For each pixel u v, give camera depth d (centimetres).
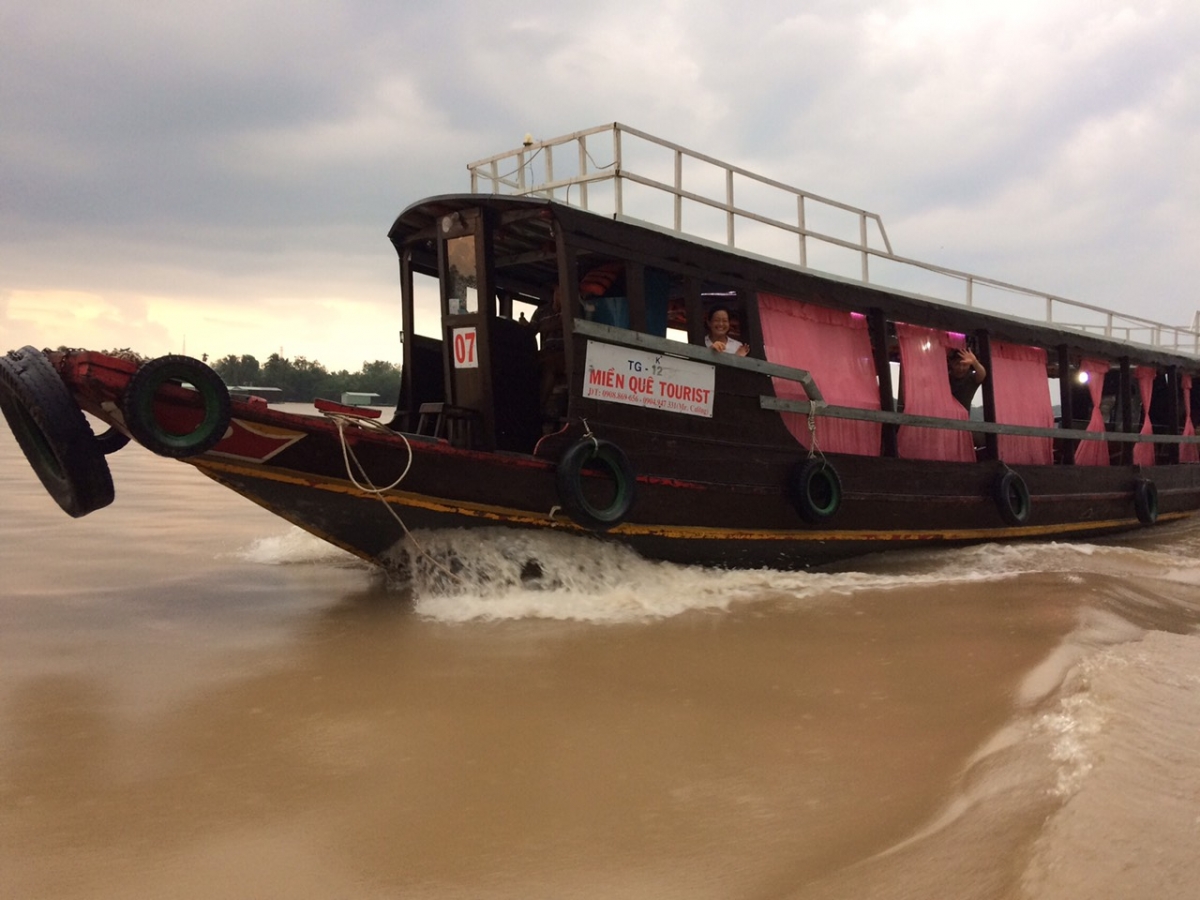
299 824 284
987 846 251
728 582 679
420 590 620
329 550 811
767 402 730
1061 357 1087
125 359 482
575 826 283
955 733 359
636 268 645
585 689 419
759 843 271
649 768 329
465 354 667
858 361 836
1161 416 1380
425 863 260
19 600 602
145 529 952
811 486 759
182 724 371
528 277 874
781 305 770
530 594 605
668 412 663
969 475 919
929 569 775
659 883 247
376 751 344
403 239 742
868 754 340
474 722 375
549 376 706
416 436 573
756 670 451
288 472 535
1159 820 254
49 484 522
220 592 632
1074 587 660
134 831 279
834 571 761
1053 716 356
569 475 596
